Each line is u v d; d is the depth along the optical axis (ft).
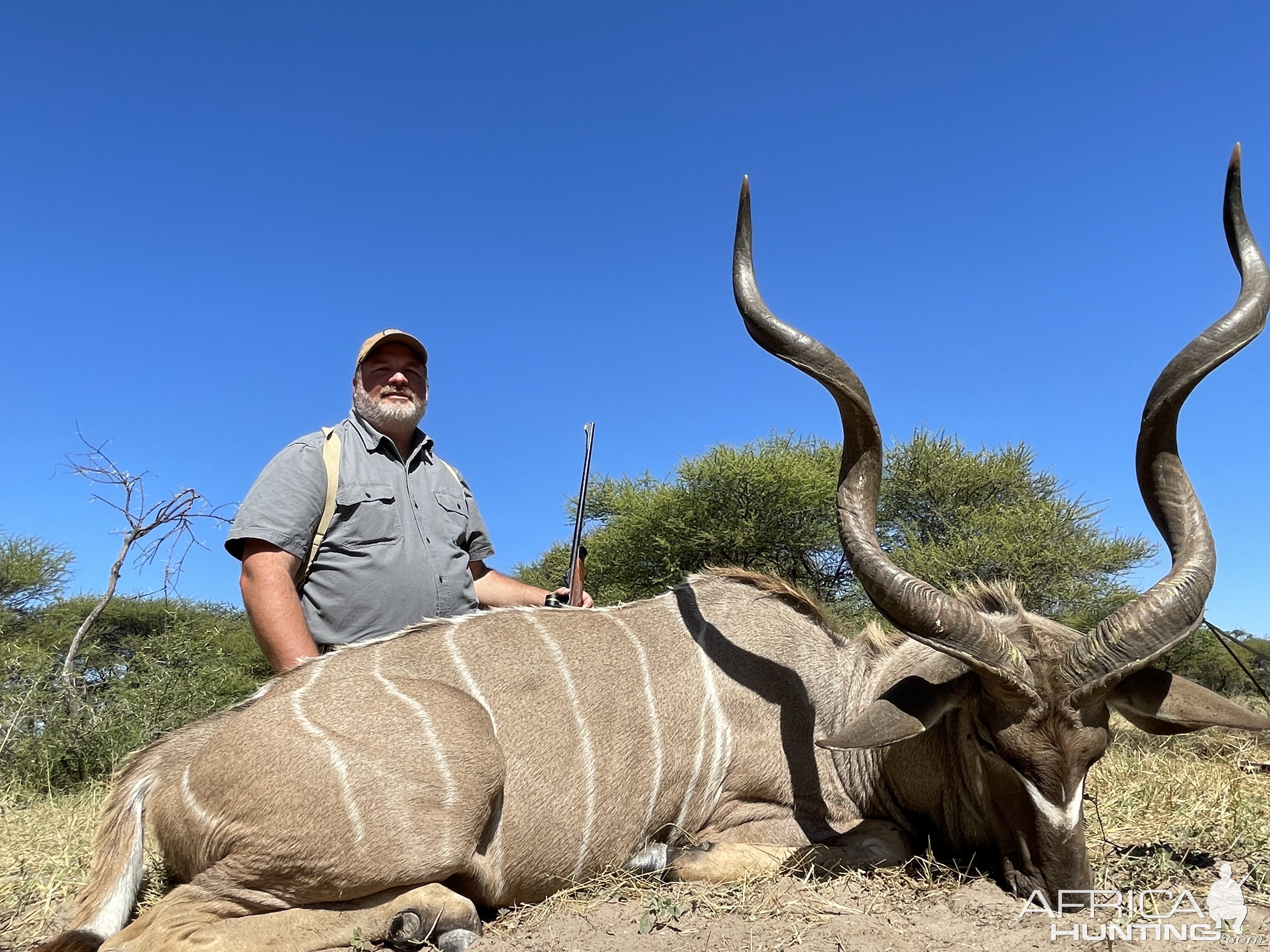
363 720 8.91
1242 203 9.87
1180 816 12.27
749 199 10.42
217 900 8.45
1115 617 8.84
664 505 38.68
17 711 21.08
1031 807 9.14
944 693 9.62
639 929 8.81
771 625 11.59
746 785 10.87
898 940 8.37
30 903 10.39
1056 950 8.09
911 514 37.04
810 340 9.83
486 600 13.67
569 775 9.82
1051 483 36.42
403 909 8.55
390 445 12.30
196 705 22.97
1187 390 9.37
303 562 11.44
